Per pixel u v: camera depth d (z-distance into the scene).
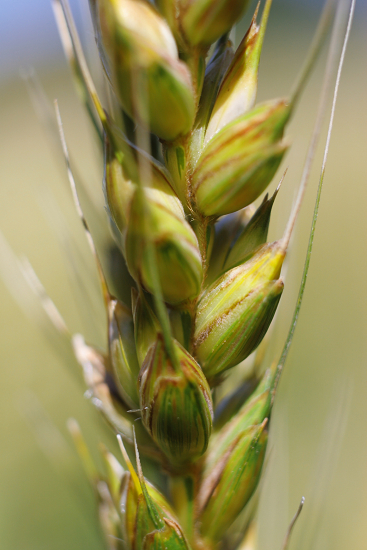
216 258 0.09
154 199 0.08
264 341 0.10
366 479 0.19
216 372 0.09
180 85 0.08
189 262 0.08
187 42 0.09
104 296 0.09
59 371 0.30
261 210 0.09
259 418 0.09
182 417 0.09
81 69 0.09
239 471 0.09
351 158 0.36
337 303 0.28
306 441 0.22
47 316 0.11
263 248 0.09
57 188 0.40
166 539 0.09
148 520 0.09
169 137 0.09
